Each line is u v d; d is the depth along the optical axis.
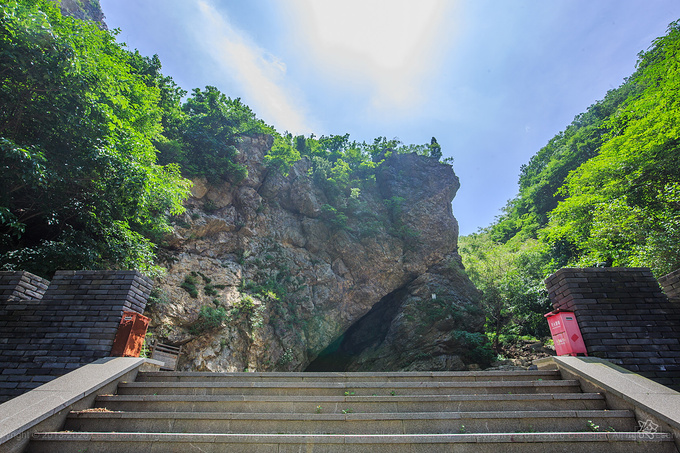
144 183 10.69
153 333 15.46
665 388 4.18
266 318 20.73
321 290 25.39
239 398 4.48
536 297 27.73
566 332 5.51
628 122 23.59
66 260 9.72
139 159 12.09
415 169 35.53
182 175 21.14
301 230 27.20
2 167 8.12
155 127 18.05
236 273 20.89
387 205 32.47
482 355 24.27
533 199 47.38
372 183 33.94
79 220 10.52
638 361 5.16
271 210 25.91
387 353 25.94
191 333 16.83
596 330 5.46
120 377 4.86
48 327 5.63
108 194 10.45
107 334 5.54
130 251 11.34
